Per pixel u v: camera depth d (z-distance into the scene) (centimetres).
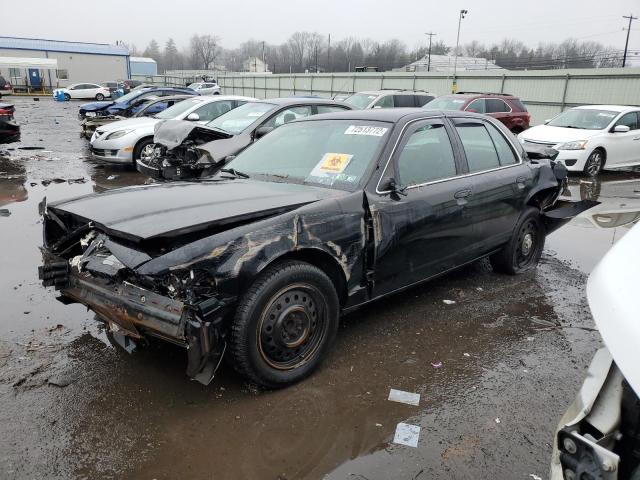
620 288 145
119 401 312
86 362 354
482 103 1569
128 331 309
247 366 303
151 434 283
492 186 457
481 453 272
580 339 402
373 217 357
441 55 8669
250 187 377
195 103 1126
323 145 419
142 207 323
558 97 2648
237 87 4997
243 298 295
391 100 1598
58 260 344
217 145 740
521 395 325
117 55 6744
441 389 330
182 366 352
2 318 416
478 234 454
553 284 516
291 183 395
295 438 282
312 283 323
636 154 1264
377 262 366
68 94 4209
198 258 276
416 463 264
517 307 458
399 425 294
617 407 154
